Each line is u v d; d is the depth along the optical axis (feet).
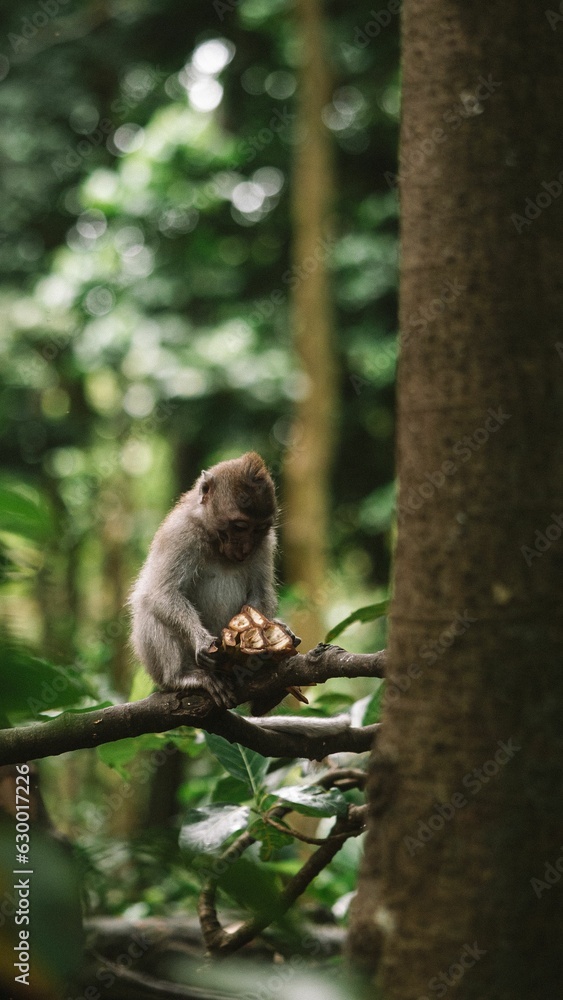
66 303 51.37
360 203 59.00
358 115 59.16
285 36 55.57
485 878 9.71
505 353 10.19
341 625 14.97
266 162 58.18
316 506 49.42
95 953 13.92
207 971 7.00
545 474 10.11
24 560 7.23
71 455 61.41
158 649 17.90
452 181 10.44
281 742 13.92
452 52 10.50
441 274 10.44
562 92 10.43
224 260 57.16
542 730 9.86
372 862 10.34
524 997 9.55
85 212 54.90
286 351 53.67
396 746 10.29
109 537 63.67
